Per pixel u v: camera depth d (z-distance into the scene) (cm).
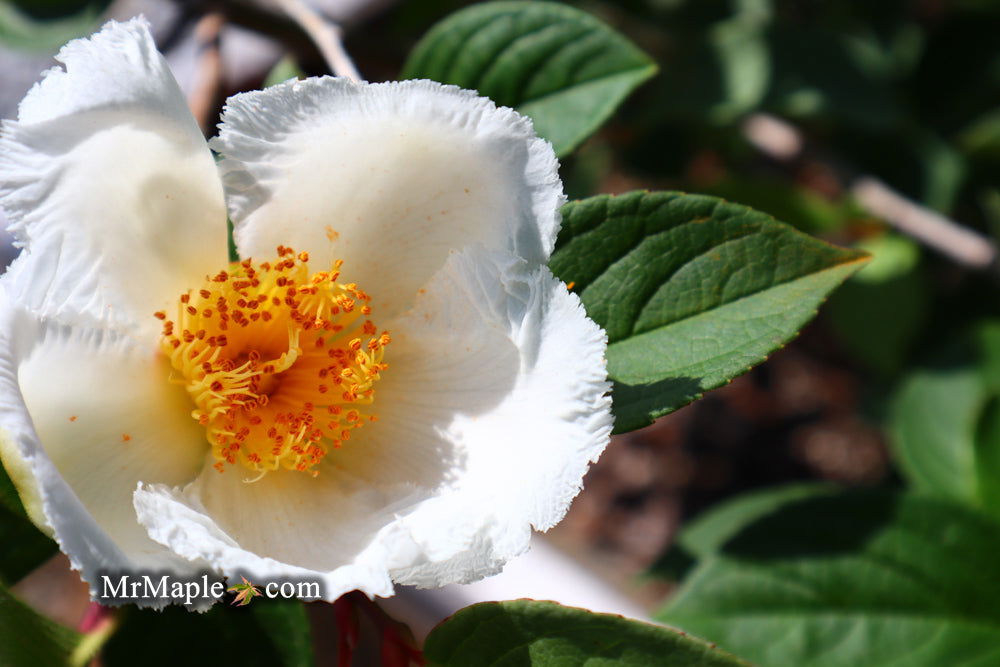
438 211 32
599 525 58
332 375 33
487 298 32
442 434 32
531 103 36
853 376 61
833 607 38
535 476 31
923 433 44
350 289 33
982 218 52
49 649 32
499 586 44
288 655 34
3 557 33
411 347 33
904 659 37
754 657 38
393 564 31
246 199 32
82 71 30
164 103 31
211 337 33
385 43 45
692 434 61
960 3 51
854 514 38
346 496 32
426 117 31
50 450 31
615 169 55
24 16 42
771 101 46
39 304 30
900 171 49
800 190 52
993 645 38
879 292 50
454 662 32
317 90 31
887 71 48
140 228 31
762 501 41
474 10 36
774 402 61
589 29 36
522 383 32
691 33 48
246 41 43
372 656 43
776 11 51
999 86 50
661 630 31
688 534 41
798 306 33
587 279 33
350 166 32
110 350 31
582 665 31
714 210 33
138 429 32
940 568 38
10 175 30
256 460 32
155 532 30
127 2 44
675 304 33
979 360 45
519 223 32
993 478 40
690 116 48
